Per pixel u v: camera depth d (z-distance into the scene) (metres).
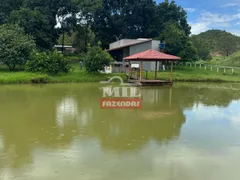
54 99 12.19
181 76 22.59
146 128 7.64
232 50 52.44
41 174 4.64
